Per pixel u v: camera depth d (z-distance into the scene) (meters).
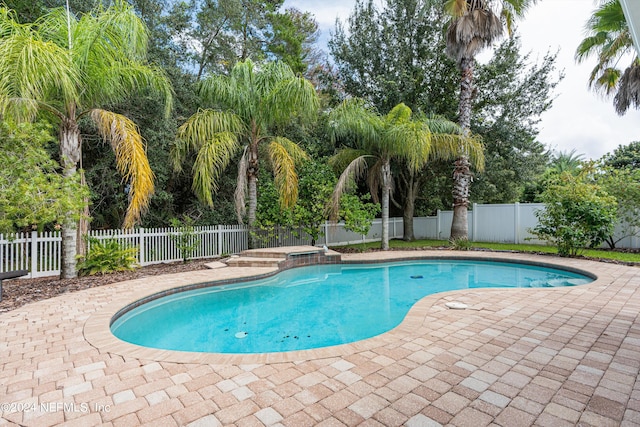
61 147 6.43
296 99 8.76
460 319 4.13
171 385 2.57
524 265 8.80
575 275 7.56
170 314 5.48
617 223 10.12
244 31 14.50
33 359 3.07
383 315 5.39
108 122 6.54
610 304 4.77
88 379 2.68
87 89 6.50
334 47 14.48
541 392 2.42
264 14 15.02
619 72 10.53
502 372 2.74
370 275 8.44
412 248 11.78
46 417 2.16
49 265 7.16
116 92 6.90
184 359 3.05
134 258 7.64
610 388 2.47
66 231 6.61
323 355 3.10
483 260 9.37
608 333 3.63
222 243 9.91
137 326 4.95
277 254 8.71
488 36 10.59
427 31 12.98
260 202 10.40
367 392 2.44
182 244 8.96
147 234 8.46
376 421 2.09
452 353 3.13
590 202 8.99
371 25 13.45
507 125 12.80
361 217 10.88
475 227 13.59
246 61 9.34
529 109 12.93
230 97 9.10
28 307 4.77
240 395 2.41
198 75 12.75
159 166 9.77
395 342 3.41
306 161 10.86
